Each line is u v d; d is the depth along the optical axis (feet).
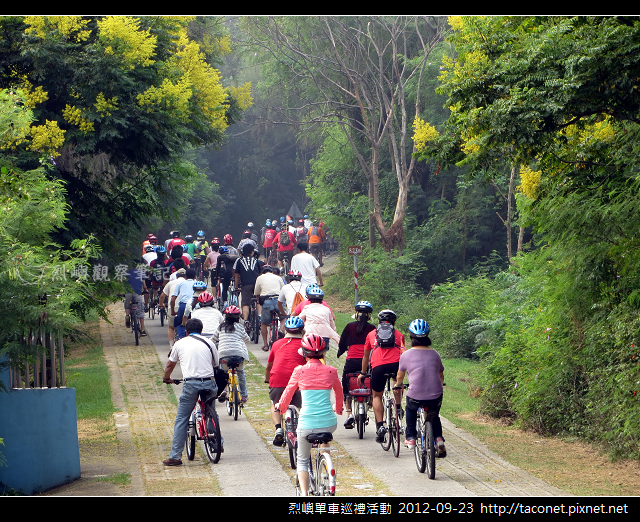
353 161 191.93
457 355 108.99
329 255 256.32
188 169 95.25
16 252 43.60
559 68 48.78
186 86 87.20
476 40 56.39
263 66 174.29
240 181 352.49
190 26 135.64
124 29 78.13
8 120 54.80
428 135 95.35
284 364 48.29
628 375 53.78
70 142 79.71
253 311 105.09
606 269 57.67
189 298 85.71
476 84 51.52
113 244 86.79
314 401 36.01
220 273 113.09
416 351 46.73
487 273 169.68
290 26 153.99
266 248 189.78
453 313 112.88
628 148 59.06
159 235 274.57
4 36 76.59
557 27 49.06
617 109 50.01
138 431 61.41
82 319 72.02
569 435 59.72
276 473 47.80
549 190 65.21
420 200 185.88
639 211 54.13
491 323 90.53
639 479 46.11
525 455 53.42
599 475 47.44
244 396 64.85
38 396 48.29
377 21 150.00
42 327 45.29
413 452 53.88
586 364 60.80
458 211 175.22
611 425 54.03
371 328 58.08
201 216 292.81
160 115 83.71
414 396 45.70
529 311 77.66
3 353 44.57
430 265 175.94
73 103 79.56
